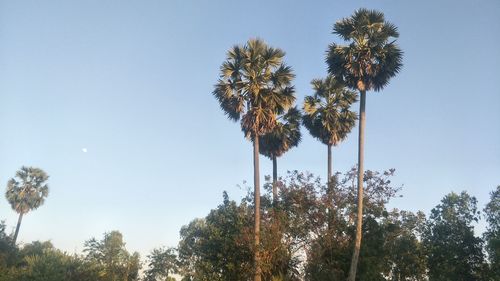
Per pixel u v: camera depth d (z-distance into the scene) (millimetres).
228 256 27469
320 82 35906
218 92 28859
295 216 28953
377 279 26703
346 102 35656
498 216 42031
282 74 29609
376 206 28797
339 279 26609
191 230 60156
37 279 33594
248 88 28781
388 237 30719
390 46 27062
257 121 27656
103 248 65562
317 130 35469
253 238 26172
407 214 34719
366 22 27750
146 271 74562
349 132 35781
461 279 45125
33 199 54062
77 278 36031
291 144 36500
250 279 26359
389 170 29703
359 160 25859
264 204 30703
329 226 28406
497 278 42906
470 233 46156
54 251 36938
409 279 39094
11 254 42906
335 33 28438
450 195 48594
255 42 29766
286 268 27516
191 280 36344
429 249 43750
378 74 26969
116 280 50719
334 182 29766
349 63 26703
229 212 30828
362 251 27000
